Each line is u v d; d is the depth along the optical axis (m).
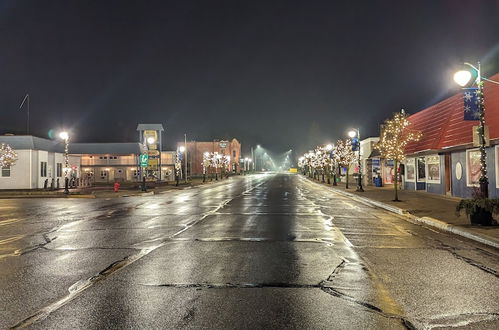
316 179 72.69
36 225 16.88
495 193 22.31
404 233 14.06
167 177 75.75
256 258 10.06
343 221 17.36
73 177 55.47
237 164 127.12
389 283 7.84
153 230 14.98
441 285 7.70
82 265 9.43
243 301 6.74
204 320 5.89
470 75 14.06
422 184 34.91
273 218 18.44
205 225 16.17
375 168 48.78
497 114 21.05
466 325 5.74
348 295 7.07
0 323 5.84
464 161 26.17
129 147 68.44
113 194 37.69
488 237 11.96
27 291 7.39
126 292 7.28
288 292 7.25
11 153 42.16
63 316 6.10
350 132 37.84
